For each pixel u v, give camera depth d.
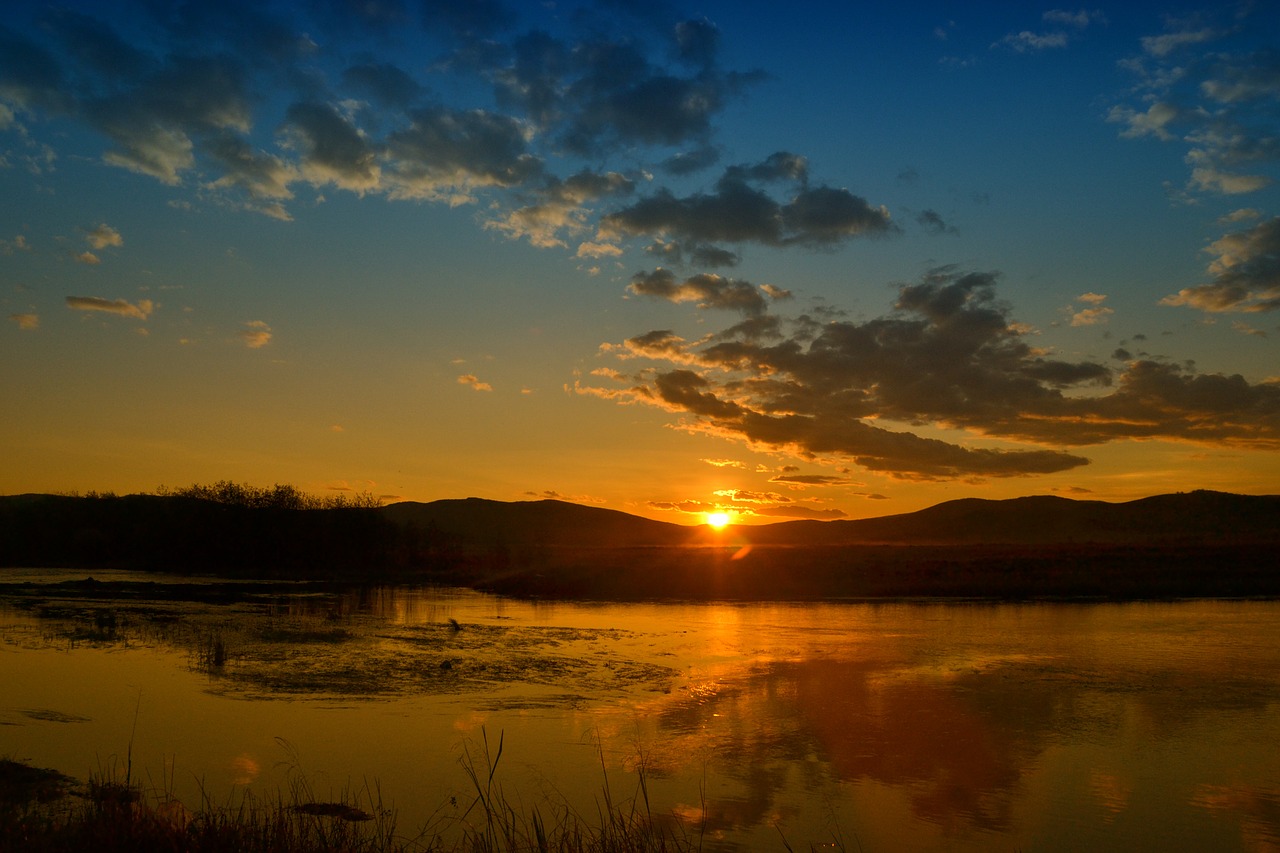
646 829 9.56
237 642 23.45
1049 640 26.39
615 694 17.45
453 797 10.73
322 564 69.62
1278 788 11.64
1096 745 13.72
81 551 71.50
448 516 170.12
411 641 24.88
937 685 18.59
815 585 48.66
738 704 16.56
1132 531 152.62
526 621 32.12
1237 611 36.72
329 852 7.88
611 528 175.75
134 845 7.49
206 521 69.19
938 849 9.41
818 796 11.19
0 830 7.74
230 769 11.66
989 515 179.50
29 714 14.45
